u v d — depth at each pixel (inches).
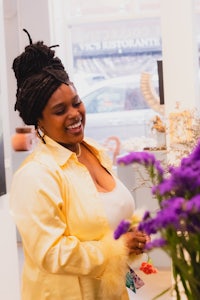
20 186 64.4
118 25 283.4
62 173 66.1
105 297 64.8
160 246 38.0
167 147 126.7
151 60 281.9
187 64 133.7
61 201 63.7
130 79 283.9
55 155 67.9
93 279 65.6
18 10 255.1
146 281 163.8
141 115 282.0
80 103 68.7
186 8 132.6
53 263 61.4
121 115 284.4
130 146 189.8
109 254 62.7
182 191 38.4
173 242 38.2
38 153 68.1
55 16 272.1
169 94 135.6
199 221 36.6
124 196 71.3
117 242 62.8
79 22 286.7
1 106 115.3
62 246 61.5
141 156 41.0
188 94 134.0
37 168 64.7
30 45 69.7
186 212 35.3
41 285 66.0
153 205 172.9
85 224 65.3
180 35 133.6
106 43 285.4
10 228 119.5
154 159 41.3
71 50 288.4
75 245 61.7
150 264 68.7
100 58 286.2
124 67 284.2
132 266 69.5
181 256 39.4
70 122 67.1
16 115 255.1
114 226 68.1
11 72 253.8
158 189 39.4
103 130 284.8
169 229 38.1
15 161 229.3
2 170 114.0
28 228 62.6
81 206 65.7
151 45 281.1
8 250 118.3
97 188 70.3
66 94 66.6
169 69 135.2
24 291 68.8
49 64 69.2
